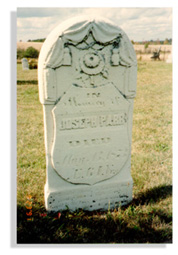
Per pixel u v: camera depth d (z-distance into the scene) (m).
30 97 8.02
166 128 6.14
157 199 3.69
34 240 3.05
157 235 3.13
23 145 5.26
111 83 3.19
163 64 12.16
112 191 3.55
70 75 3.01
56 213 3.38
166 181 4.14
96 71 3.08
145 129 6.09
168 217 3.38
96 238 3.07
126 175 3.60
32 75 10.21
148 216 3.37
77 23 2.90
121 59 3.12
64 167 3.28
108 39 3.02
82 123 3.21
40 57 2.96
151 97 8.41
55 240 3.04
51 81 2.95
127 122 3.41
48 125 3.11
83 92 3.11
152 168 4.52
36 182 4.07
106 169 3.46
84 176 3.40
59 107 3.06
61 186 3.36
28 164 4.59
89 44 2.98
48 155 3.21
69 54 2.93
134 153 5.02
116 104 3.28
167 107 7.52
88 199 3.48
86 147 3.31
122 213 3.45
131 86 3.28
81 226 3.19
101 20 2.98
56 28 2.97
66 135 3.18
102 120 3.29
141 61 12.65
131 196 3.66
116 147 3.44
